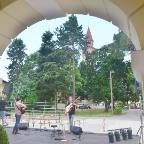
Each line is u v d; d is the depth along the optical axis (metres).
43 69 38.94
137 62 3.18
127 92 43.75
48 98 38.66
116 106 31.41
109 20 4.11
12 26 4.30
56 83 36.03
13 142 5.94
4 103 10.16
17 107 7.75
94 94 39.56
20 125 8.92
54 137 6.89
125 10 3.07
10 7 3.80
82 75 48.81
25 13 4.09
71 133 7.91
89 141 6.20
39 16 4.36
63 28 46.56
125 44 32.53
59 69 37.66
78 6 3.96
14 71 50.91
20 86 38.88
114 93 40.88
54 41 45.38
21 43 52.97
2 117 10.21
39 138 6.69
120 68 39.47
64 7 4.05
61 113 28.47
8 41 4.55
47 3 3.86
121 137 7.07
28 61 49.44
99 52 44.28
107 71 39.34
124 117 23.30
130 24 3.30
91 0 3.55
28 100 34.81
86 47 47.84
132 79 39.94
